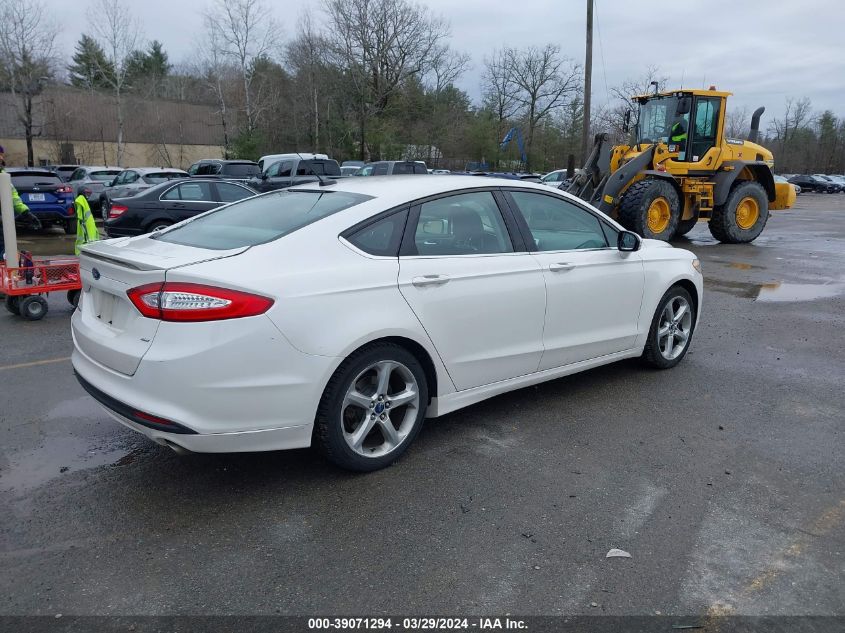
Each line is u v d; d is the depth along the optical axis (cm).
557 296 448
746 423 452
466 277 394
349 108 4747
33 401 477
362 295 347
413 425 384
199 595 267
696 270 572
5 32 3722
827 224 2306
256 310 311
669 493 353
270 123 4762
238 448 321
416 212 387
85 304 376
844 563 293
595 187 1436
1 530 312
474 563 289
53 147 4784
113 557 292
